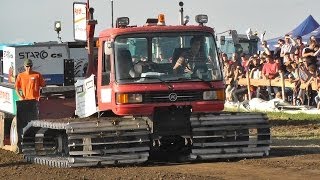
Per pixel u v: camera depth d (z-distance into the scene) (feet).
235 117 65.92
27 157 69.15
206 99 64.75
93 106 67.87
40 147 70.33
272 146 76.59
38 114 73.77
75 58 88.38
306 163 62.59
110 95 64.95
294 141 81.61
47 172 61.36
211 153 65.26
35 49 92.53
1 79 103.60
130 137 63.98
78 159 63.16
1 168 65.05
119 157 63.77
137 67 64.08
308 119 102.83
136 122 64.34
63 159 64.49
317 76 111.24
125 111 63.67
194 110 64.75
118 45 64.34
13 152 75.05
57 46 91.50
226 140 65.72
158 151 67.10
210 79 65.00
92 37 69.46
